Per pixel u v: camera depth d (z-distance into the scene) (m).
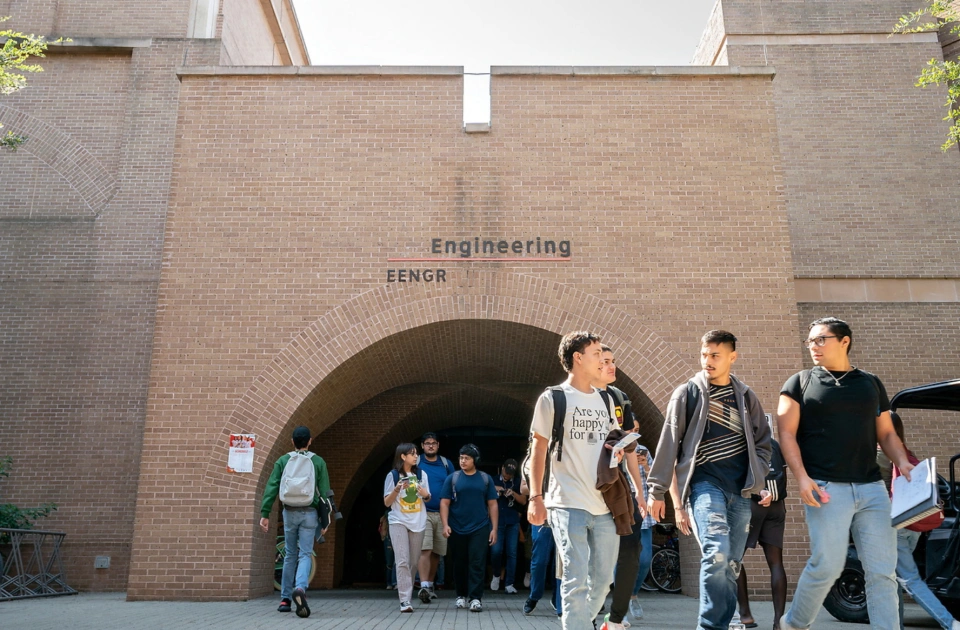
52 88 16.50
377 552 21.48
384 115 12.96
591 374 5.29
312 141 12.85
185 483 11.48
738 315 12.15
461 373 15.61
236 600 11.08
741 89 13.09
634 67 13.11
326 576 17.45
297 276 12.30
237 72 13.06
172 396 11.80
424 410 19.17
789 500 11.33
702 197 12.62
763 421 5.43
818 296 15.34
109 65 16.72
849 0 17.17
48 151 16.11
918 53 16.81
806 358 15.02
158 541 11.27
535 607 10.27
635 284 12.27
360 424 18.53
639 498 5.87
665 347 12.03
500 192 12.64
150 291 15.31
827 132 16.33
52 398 14.80
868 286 15.41
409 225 12.51
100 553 14.16
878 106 16.48
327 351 12.04
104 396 14.80
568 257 12.37
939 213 15.84
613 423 5.21
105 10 17.14
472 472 10.13
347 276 12.30
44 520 14.24
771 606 10.34
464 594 10.09
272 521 12.23
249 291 12.23
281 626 7.83
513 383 17.02
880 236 15.70
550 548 9.38
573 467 5.02
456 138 12.87
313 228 12.48
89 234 15.62
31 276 15.39
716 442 5.34
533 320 12.15
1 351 14.99
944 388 8.42
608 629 6.28
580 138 12.88
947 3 14.02
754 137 12.88
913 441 14.58
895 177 16.06
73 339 15.07
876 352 15.04
